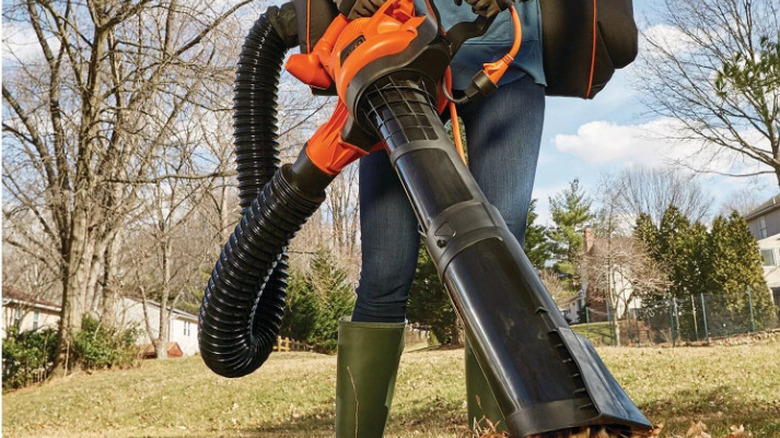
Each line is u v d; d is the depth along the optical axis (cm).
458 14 148
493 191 148
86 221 1625
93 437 708
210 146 1520
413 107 100
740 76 433
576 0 150
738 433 163
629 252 2931
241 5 1364
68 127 1433
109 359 1680
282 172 132
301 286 2581
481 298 76
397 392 933
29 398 1276
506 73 150
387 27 107
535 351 70
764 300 2025
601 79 158
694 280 2581
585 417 64
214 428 806
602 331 2603
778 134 1391
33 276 2148
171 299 3650
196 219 1944
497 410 159
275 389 1058
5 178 1495
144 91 1386
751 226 3419
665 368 992
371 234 168
